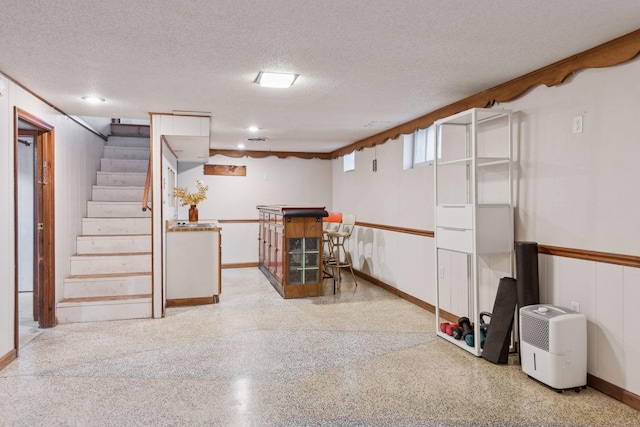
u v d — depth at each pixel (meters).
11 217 3.34
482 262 3.88
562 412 2.52
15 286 3.39
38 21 2.31
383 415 2.49
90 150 5.77
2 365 3.17
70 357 3.42
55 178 4.32
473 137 3.31
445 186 4.53
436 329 3.97
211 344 3.72
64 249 4.64
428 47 2.74
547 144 3.16
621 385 2.64
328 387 2.86
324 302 5.28
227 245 8.03
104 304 4.48
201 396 2.73
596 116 2.78
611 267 2.68
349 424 2.39
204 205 7.92
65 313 4.38
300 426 2.37
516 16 2.29
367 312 4.81
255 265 8.17
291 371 3.13
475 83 3.58
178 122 4.76
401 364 3.27
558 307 2.92
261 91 3.79
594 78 2.79
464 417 2.46
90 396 2.73
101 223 5.39
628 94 2.58
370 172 6.57
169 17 2.27
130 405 2.61
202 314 4.71
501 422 2.41
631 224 2.57
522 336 3.02
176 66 3.09
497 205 3.36
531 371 2.93
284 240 5.46
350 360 3.35
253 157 8.13
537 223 3.27
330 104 4.32
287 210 5.46
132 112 4.64
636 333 2.54
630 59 2.55
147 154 6.64
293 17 2.28
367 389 2.83
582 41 2.65
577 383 2.77
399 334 4.01
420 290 5.07
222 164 7.99
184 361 3.33
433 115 4.66
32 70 3.15
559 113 3.06
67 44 2.65
